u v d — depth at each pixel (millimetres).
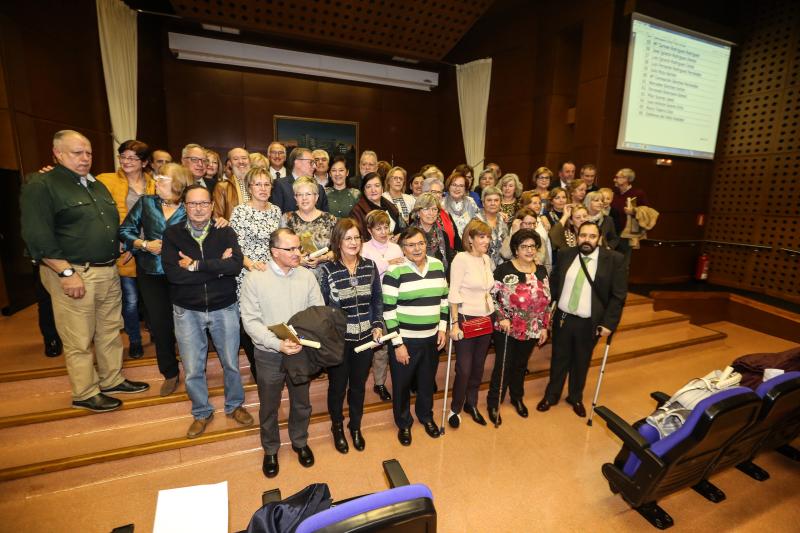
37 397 2562
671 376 3904
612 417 2053
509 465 2525
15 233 3729
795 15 5469
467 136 7172
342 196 3203
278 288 2104
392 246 2646
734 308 5668
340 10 5289
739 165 6102
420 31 5848
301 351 1996
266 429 2301
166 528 1268
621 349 4211
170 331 2562
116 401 2484
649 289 5750
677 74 5504
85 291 2275
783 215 5664
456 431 2861
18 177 3590
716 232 6402
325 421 2742
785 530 2113
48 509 2080
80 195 2205
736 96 6117
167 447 2354
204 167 2924
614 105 5188
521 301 2730
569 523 2107
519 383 3057
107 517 2045
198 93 6270
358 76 7070
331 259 2426
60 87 4016
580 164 5461
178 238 2174
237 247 2262
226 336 2393
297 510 1177
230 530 2004
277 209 2611
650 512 2137
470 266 2660
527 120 6312
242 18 5215
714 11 5855
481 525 2076
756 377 2426
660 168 5789
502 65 6586
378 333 2381
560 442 2771
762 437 2156
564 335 3027
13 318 3602
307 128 6973
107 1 4660
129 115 5051
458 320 2734
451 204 3424
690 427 1706
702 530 2094
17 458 2209
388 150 7645
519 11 6281
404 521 978
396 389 2611
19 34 3529
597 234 2852
